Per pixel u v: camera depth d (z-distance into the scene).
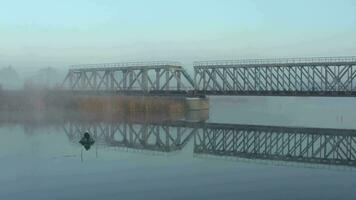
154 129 84.81
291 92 104.81
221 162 49.00
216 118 112.44
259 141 70.12
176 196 33.41
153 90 126.88
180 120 103.06
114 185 36.69
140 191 34.75
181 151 58.12
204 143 67.31
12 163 45.47
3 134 68.81
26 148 55.22
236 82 115.00
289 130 84.56
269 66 108.94
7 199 32.69
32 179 38.50
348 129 85.69
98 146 60.06
